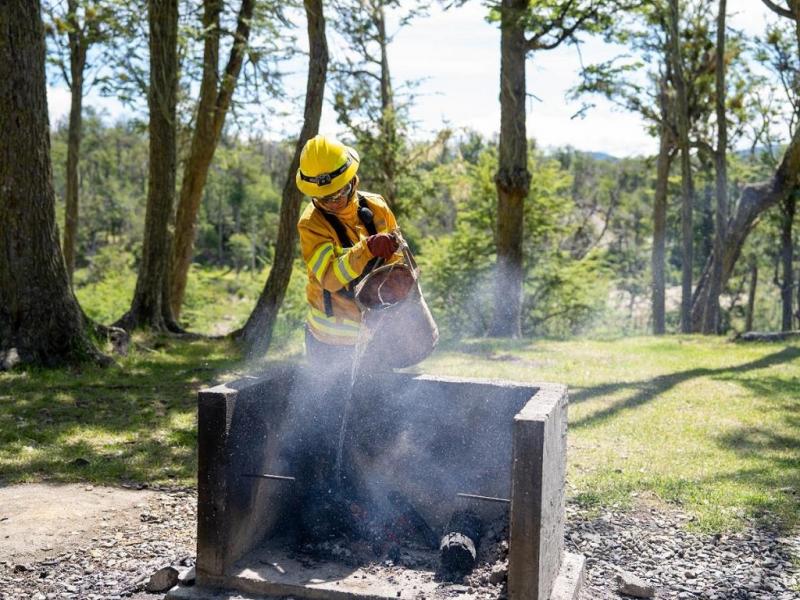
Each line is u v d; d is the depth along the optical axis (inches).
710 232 1852.9
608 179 2455.7
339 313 172.2
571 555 168.7
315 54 530.3
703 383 451.2
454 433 173.6
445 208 1333.7
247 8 721.6
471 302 1128.2
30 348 433.4
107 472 262.2
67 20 757.9
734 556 199.3
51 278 442.9
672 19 930.1
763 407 386.9
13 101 426.0
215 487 145.8
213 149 789.2
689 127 1090.1
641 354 577.6
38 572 179.3
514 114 695.1
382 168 1030.4
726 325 1948.8
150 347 533.0
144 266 597.0
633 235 2480.3
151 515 220.1
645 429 341.4
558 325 1246.9
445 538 152.7
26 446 290.2
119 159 4087.1
